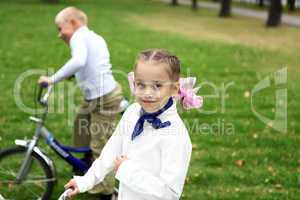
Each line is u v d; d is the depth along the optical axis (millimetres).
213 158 5691
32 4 26359
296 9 31969
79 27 4312
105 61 4379
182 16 24781
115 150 2770
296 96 8680
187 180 5090
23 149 4277
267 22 20625
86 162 4500
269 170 5395
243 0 40031
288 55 13289
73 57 4121
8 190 4738
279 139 6375
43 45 13562
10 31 16188
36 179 4406
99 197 4621
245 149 6055
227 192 4852
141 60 2498
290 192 4875
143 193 2432
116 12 24688
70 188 2773
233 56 12820
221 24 21344
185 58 12266
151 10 27406
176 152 2469
